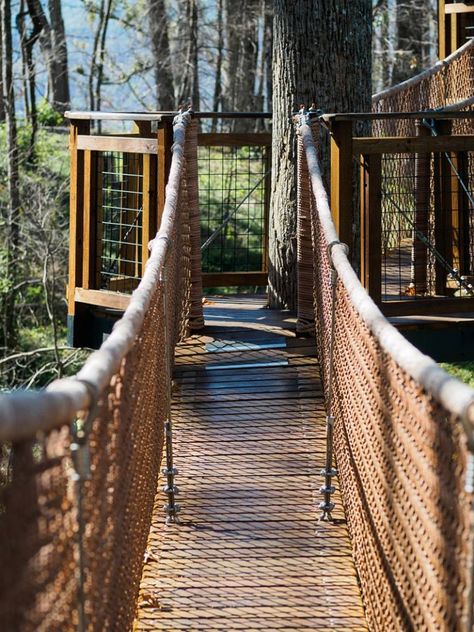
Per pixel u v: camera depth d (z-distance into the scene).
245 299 8.69
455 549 2.27
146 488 3.82
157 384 4.39
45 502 1.95
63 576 2.11
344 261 4.40
